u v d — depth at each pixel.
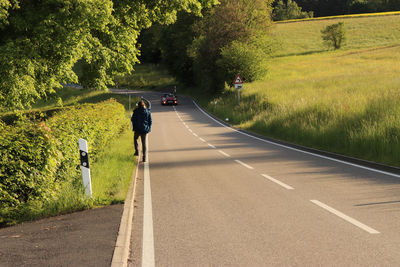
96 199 6.72
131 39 14.53
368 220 5.46
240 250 4.39
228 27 54.09
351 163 11.12
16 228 5.23
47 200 6.47
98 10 10.97
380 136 12.09
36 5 11.45
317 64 61.47
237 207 6.43
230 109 35.12
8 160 6.26
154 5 14.37
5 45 10.67
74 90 81.50
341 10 158.50
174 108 48.81
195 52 59.09
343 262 3.96
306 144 16.34
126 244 4.61
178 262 4.07
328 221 5.48
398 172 9.40
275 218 5.71
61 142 7.60
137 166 11.37
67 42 11.20
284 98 28.56
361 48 75.75
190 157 13.67
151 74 104.19
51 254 4.08
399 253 4.18
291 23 113.31
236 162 12.11
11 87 10.77
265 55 53.06
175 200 7.07
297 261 4.01
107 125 14.95
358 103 17.77
